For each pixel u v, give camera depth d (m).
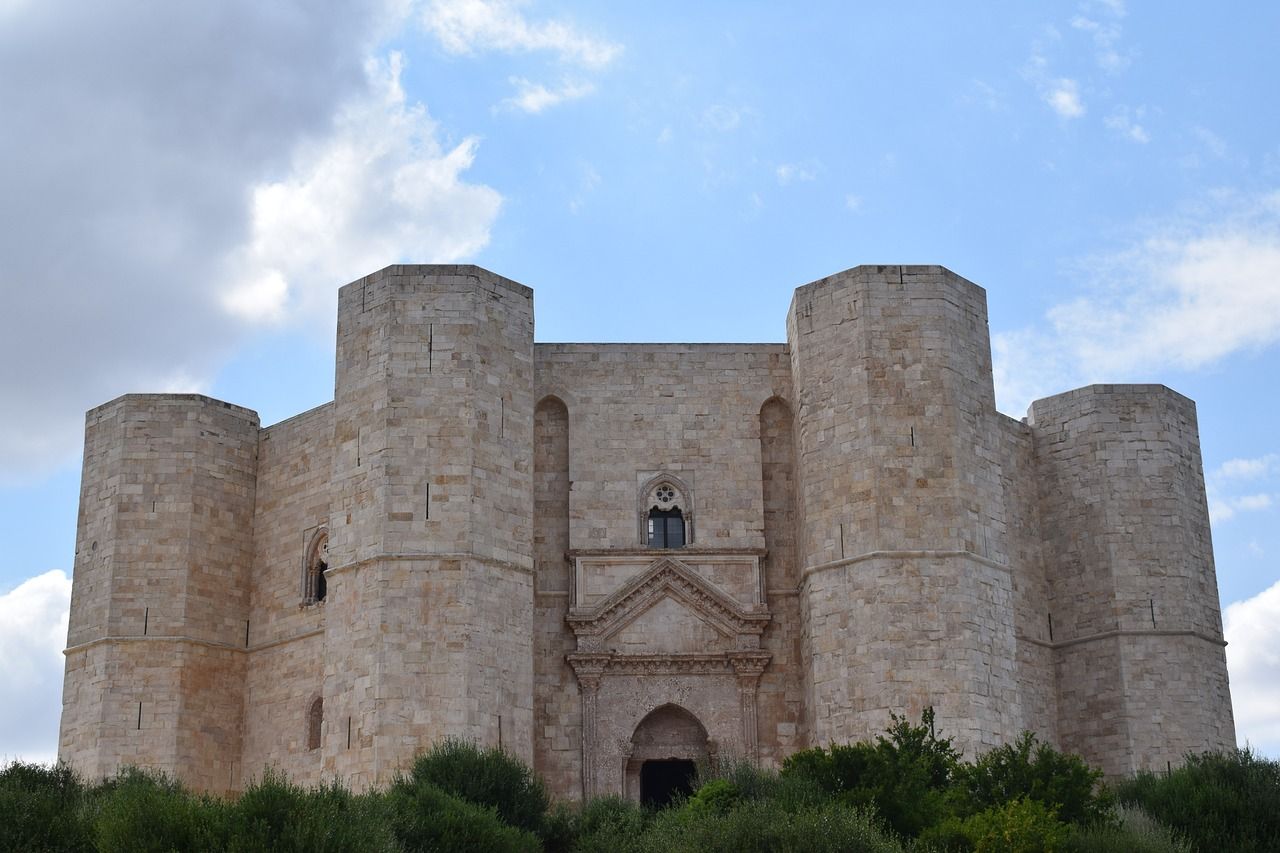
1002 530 56.16
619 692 57.22
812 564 55.53
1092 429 61.53
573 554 58.34
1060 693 60.12
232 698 61.22
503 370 56.88
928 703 52.34
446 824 44.19
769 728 57.00
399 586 53.41
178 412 62.81
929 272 57.06
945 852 40.66
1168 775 50.12
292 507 62.12
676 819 46.31
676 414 60.19
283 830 39.88
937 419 55.47
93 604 61.25
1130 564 59.91
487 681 53.22
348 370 57.09
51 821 41.03
